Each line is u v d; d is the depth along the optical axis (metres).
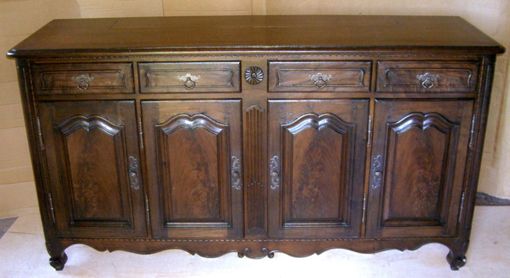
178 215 2.04
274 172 1.95
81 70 1.81
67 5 2.38
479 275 2.08
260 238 2.07
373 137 1.90
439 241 2.08
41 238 2.32
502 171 2.51
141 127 1.89
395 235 2.06
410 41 1.81
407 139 1.90
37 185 1.98
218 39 1.84
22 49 1.77
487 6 2.33
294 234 2.06
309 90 1.83
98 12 2.42
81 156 1.94
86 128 1.89
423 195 1.99
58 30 2.01
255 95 1.84
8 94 2.31
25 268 2.15
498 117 2.44
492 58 1.79
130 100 1.85
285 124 1.88
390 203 2.00
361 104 1.85
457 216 2.03
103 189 2.00
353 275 2.09
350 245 2.09
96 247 2.11
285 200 2.00
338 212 2.03
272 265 2.15
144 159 1.94
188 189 1.99
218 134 1.90
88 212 2.04
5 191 2.44
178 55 1.78
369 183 1.97
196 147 1.92
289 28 2.00
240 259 2.19
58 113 1.88
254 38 1.85
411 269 2.12
